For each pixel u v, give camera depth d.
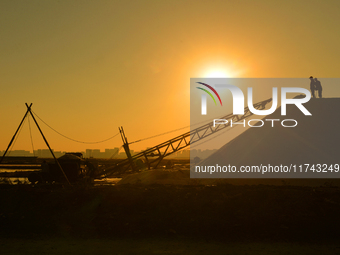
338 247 9.28
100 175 34.69
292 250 8.96
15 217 11.61
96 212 12.02
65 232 10.56
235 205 12.05
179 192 13.09
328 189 14.20
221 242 9.70
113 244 9.41
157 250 8.84
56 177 25.09
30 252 8.56
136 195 12.80
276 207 11.88
